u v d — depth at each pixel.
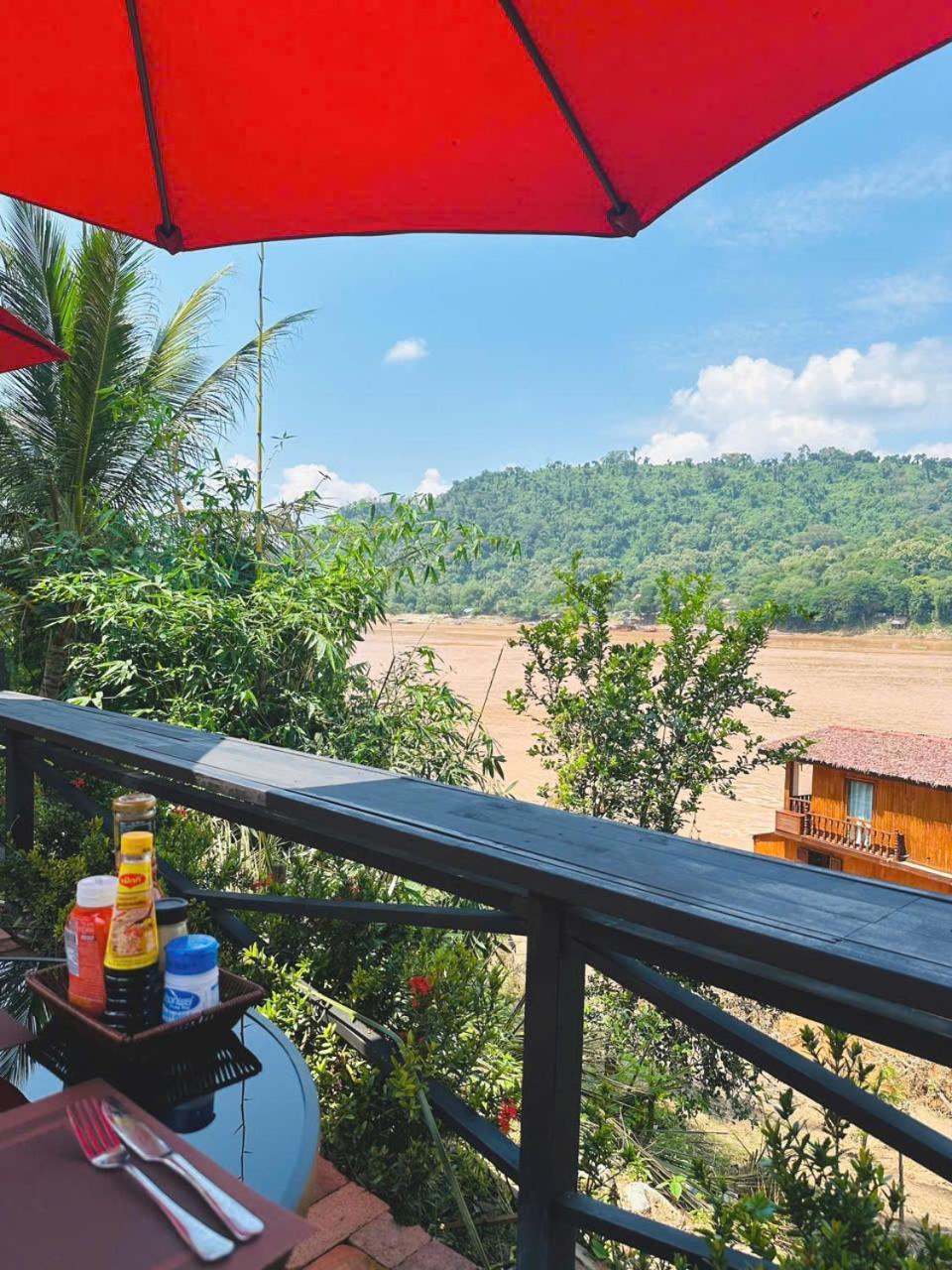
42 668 7.11
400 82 1.18
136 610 4.62
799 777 20.97
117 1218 0.60
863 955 0.78
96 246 7.09
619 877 1.03
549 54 1.09
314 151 1.30
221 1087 0.92
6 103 1.25
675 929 0.91
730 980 0.95
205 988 0.94
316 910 1.60
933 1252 0.93
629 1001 3.76
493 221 1.36
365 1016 1.91
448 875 1.29
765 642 4.46
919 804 17.53
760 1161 1.57
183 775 1.71
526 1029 1.15
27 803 2.71
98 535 6.37
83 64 1.20
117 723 2.37
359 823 1.31
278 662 5.04
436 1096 1.52
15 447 7.53
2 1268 0.55
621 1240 1.08
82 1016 0.93
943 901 0.96
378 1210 1.52
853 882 1.03
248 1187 0.64
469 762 5.10
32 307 7.62
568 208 1.30
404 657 5.22
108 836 2.43
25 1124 0.72
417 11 1.08
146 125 1.28
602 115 1.14
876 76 1.00
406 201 1.37
